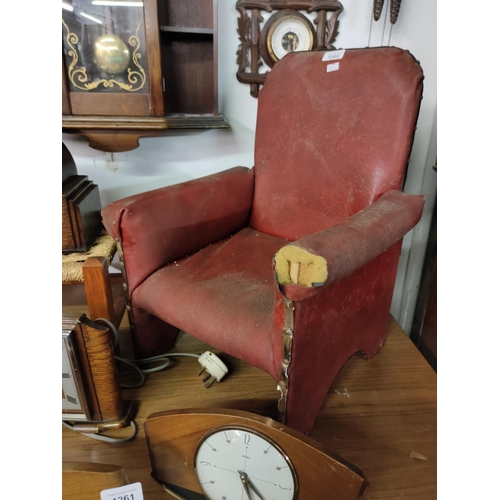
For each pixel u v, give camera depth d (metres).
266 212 1.14
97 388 0.75
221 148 1.39
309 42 1.23
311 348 0.67
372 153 0.91
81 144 1.34
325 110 0.99
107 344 0.71
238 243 1.06
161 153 1.38
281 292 0.57
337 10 1.20
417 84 0.85
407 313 1.48
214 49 1.08
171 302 0.80
